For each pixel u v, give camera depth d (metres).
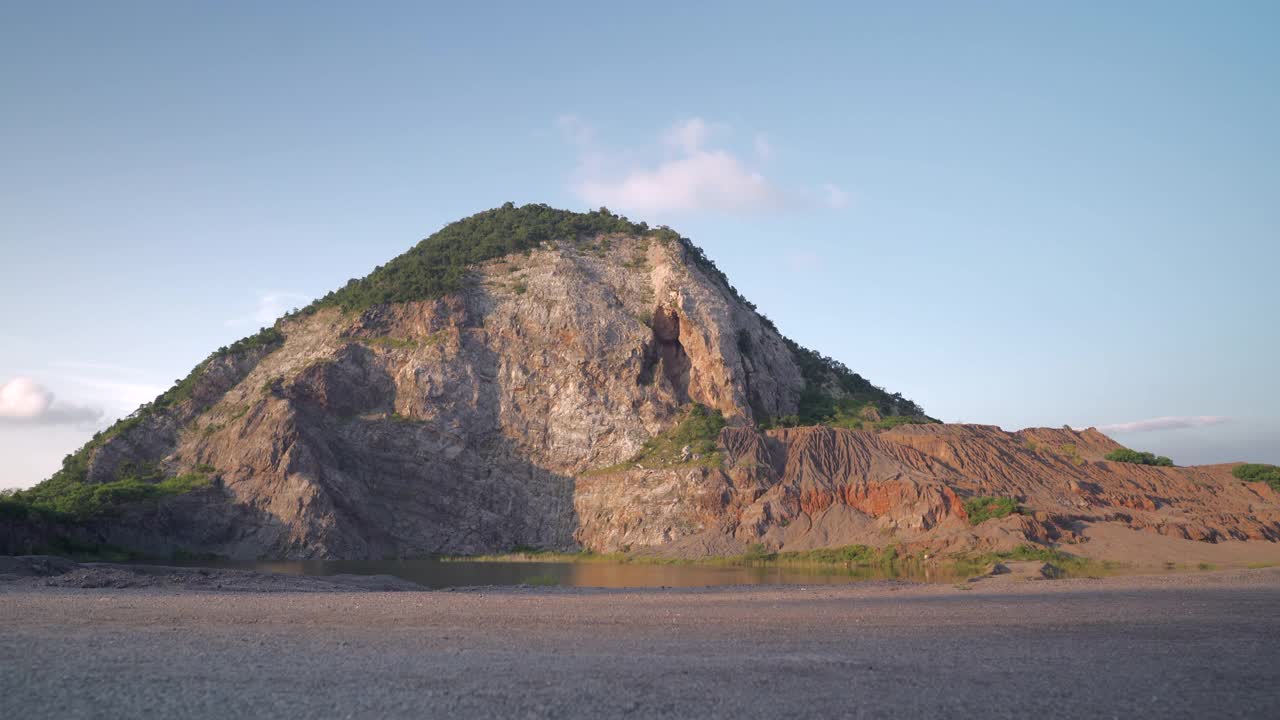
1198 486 110.00
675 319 138.75
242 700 18.77
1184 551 87.75
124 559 87.19
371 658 24.17
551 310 135.88
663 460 115.75
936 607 41.62
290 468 104.50
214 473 108.12
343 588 52.06
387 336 132.12
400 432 118.88
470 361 129.62
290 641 27.44
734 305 151.12
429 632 30.19
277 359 132.88
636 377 129.62
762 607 41.41
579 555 108.12
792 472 110.00
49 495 98.81
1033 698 19.69
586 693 19.70
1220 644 28.56
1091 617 36.94
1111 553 87.50
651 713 17.92
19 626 29.83
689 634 30.36
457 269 144.75
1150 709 18.75
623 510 111.31
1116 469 113.19
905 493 101.44
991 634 30.94
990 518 94.19
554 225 164.25
